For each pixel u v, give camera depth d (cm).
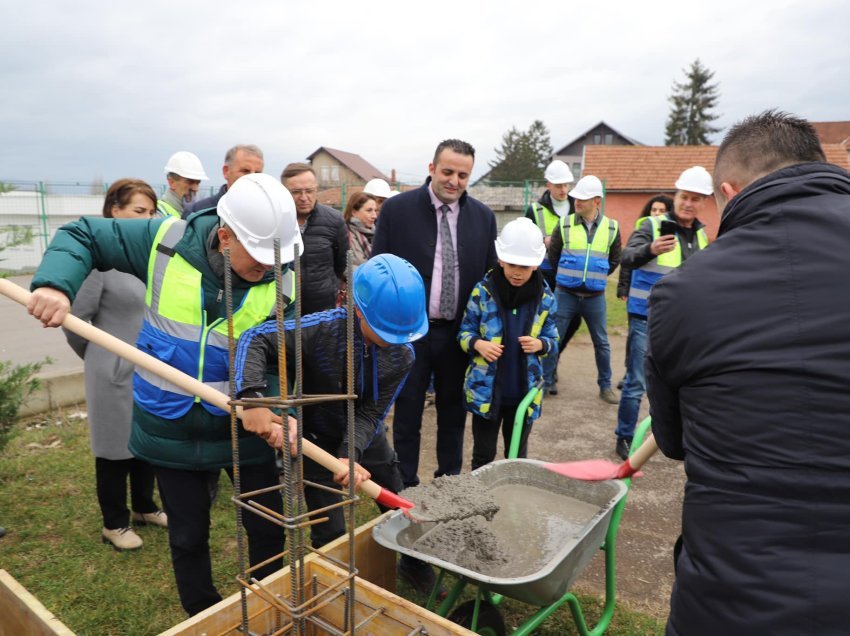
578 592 312
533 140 7781
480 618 225
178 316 215
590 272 571
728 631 136
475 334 342
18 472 416
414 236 357
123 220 223
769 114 169
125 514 338
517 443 290
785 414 134
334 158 5378
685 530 150
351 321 162
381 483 281
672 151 2592
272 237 198
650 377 169
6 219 1727
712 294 145
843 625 126
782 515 132
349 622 190
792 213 145
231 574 318
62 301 193
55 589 300
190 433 221
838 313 135
